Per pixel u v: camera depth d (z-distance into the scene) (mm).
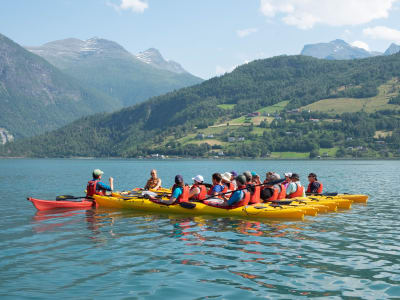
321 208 16094
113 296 6336
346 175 50500
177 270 7719
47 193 25438
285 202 14992
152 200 15711
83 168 87312
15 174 56625
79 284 6902
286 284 6934
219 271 7652
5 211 16203
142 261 8344
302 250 9336
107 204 17000
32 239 10578
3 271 7633
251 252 9117
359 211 16219
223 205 14453
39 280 7109
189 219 13859
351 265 8094
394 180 39219
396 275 7441
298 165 108062
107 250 9312
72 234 11266
